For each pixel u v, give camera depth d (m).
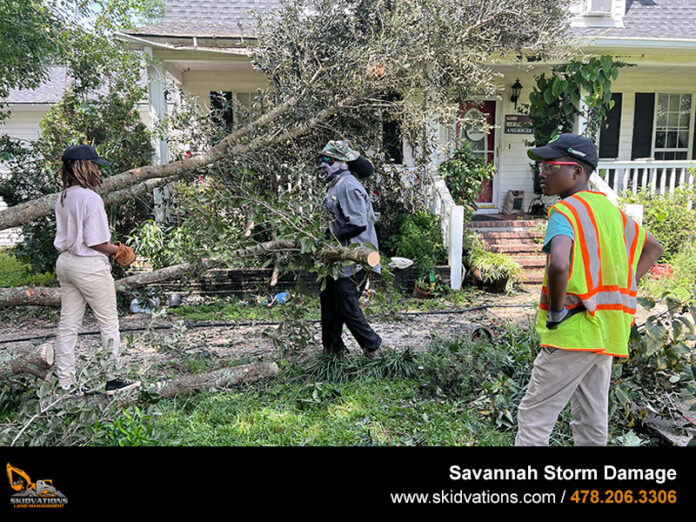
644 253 2.72
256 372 4.24
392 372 4.41
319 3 6.57
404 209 8.32
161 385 3.51
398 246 7.80
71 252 3.86
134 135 7.87
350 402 3.92
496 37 6.78
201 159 4.99
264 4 10.09
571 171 2.61
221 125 7.43
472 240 8.34
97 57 7.69
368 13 6.64
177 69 10.12
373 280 7.63
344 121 6.70
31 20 7.12
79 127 7.59
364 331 4.43
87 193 3.86
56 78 16.78
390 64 5.99
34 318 6.77
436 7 6.22
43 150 7.61
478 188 9.19
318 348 5.14
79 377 3.15
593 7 9.98
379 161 7.40
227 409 3.81
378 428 3.57
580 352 2.50
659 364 3.72
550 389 2.60
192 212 4.50
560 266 2.36
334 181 4.41
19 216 3.99
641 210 8.47
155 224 7.11
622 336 2.54
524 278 8.25
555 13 7.22
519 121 11.47
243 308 6.95
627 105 11.74
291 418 3.67
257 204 4.07
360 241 4.38
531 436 2.67
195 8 9.77
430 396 4.05
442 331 5.95
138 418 3.45
